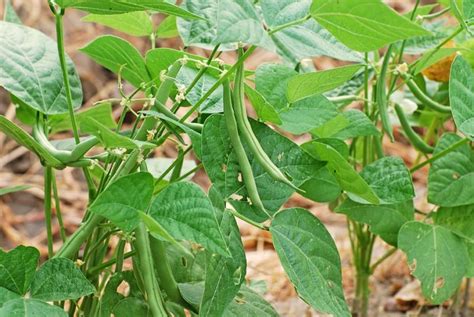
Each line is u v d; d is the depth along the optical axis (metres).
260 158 1.06
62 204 2.49
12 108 2.60
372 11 0.96
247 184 1.06
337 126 1.23
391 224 1.30
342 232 2.28
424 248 1.27
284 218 1.10
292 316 1.77
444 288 1.27
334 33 1.02
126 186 0.96
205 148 1.06
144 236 1.06
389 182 1.20
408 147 2.70
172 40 2.97
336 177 1.15
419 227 1.28
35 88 1.15
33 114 1.21
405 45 1.38
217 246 0.98
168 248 1.21
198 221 0.98
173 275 1.20
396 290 1.82
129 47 1.19
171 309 1.15
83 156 1.12
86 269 1.17
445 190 1.30
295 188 1.06
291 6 1.08
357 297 1.51
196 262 1.21
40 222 2.42
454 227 1.32
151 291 1.06
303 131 1.15
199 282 1.20
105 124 1.30
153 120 1.11
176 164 1.17
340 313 1.08
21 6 2.93
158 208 0.99
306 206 2.51
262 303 1.18
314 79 1.08
